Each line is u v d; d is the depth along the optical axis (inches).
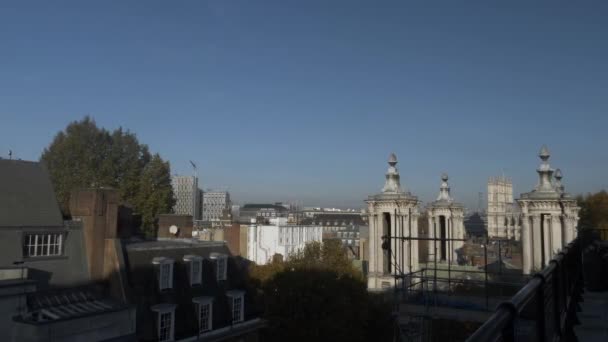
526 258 1401.3
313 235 4608.8
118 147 3548.2
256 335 1686.8
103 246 1374.3
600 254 680.4
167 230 2003.0
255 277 2277.3
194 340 1422.2
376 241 1653.5
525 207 1417.3
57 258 1312.7
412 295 1087.6
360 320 1920.5
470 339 167.3
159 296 1380.4
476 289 1309.1
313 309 1871.3
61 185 3206.2
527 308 275.6
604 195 4461.1
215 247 1665.8
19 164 1424.7
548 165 1417.3
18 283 1072.2
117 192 1430.9
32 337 1035.9
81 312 1163.3
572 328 483.8
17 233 1266.0
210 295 1535.4
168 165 3609.7
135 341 1250.6
